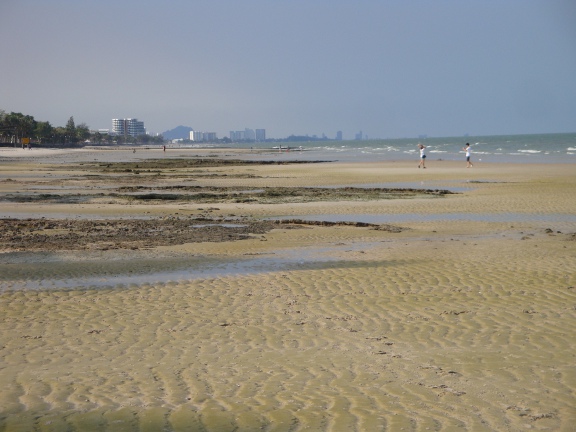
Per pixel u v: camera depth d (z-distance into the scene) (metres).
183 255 16.20
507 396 6.61
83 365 7.86
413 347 8.45
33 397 6.74
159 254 16.38
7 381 7.27
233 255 16.12
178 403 6.52
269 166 63.50
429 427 5.82
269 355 8.18
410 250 16.42
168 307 10.90
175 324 9.81
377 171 50.81
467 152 53.38
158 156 107.62
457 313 10.22
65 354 8.34
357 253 16.11
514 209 25.20
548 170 47.31
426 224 21.66
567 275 12.98
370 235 19.33
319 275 13.41
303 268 14.24
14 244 17.97
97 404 6.51
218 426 5.91
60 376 7.43
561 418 6.01
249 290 12.12
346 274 13.46
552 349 8.23
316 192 33.66
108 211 26.20
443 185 36.66
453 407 6.31
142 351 8.44
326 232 20.02
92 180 45.12
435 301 11.08
